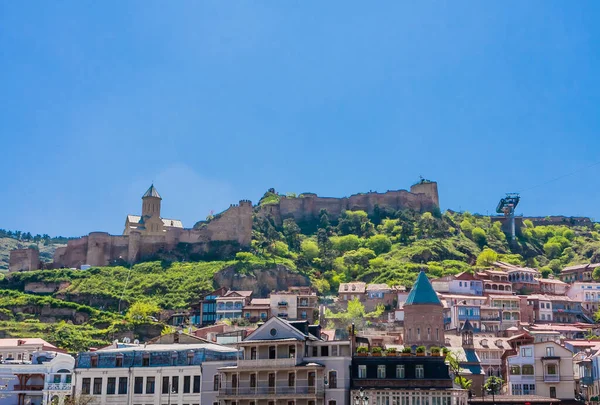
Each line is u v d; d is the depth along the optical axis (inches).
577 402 5511.8
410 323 7559.1
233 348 5191.9
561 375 5753.0
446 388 4527.6
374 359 4628.4
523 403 4909.0
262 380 4623.5
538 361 5841.5
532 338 7288.4
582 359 6063.0
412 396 4505.4
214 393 4756.4
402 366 4601.4
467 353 6796.3
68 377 5477.4
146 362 5017.2
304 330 4800.7
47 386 5398.6
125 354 5064.0
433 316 7534.5
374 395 4505.4
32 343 6811.0
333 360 4576.8
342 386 4517.7
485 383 6328.7
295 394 4485.7
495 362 7150.6
